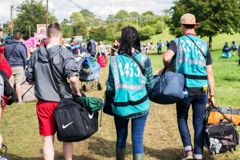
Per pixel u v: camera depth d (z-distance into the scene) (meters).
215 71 24.53
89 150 7.40
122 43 5.44
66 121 5.36
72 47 21.89
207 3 63.88
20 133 8.64
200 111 6.12
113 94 5.46
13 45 11.41
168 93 5.66
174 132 8.53
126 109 5.37
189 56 5.94
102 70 24.69
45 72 5.51
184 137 6.27
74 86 5.45
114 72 5.38
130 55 5.42
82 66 14.24
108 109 5.68
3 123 9.57
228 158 6.71
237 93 14.59
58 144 7.81
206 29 63.69
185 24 6.08
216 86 16.94
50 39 5.57
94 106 5.46
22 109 11.12
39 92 5.52
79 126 5.37
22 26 67.44
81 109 5.46
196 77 5.95
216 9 64.25
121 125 5.64
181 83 5.77
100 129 8.84
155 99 5.80
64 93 5.54
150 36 114.00
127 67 5.38
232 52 49.25
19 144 7.85
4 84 6.08
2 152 7.29
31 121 9.70
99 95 13.84
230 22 64.19
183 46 5.96
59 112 5.37
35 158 7.03
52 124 5.54
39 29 34.69
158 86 5.71
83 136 5.41
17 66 11.45
